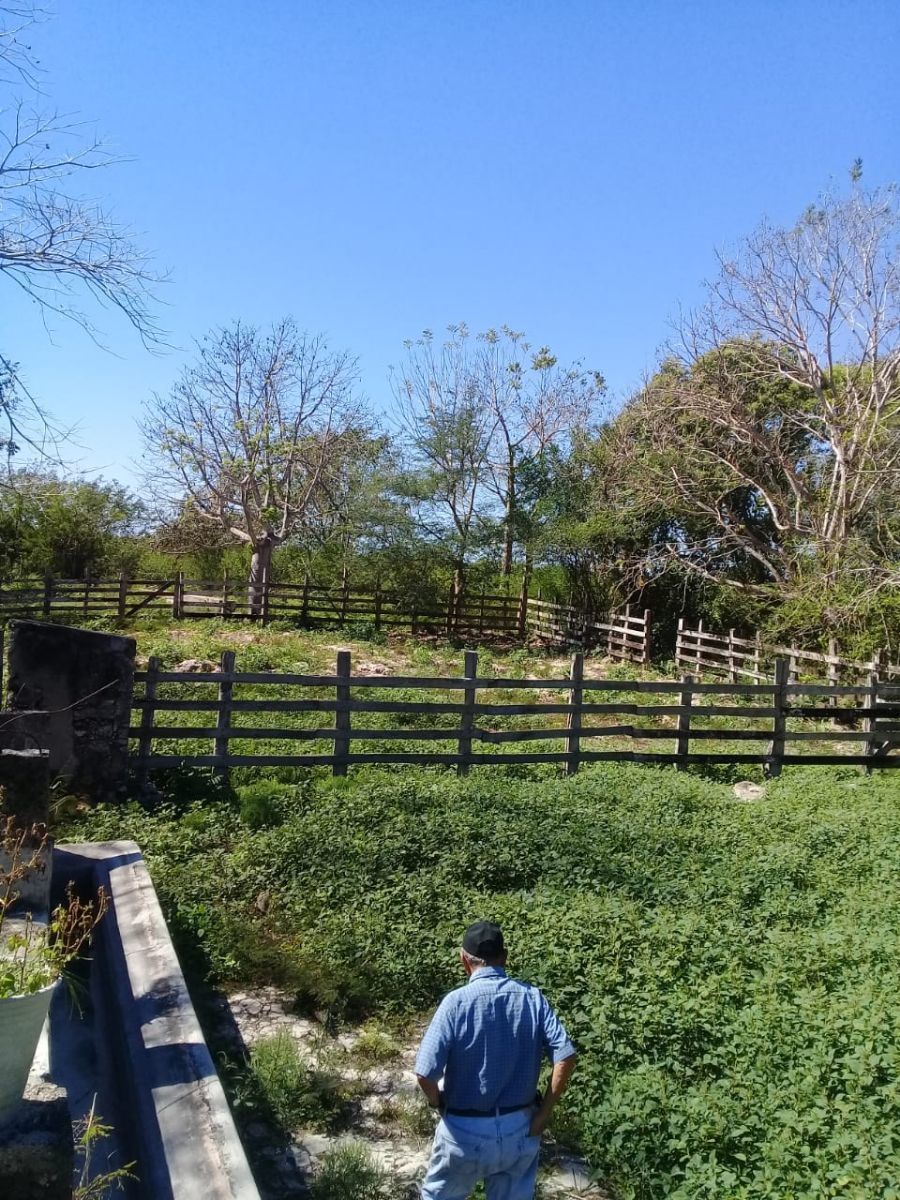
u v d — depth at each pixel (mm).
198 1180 3447
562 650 31375
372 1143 4711
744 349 27438
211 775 10734
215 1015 5875
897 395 24688
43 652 9812
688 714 13008
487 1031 3641
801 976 5695
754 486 27547
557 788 10875
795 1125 4129
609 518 30141
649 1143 4328
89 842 7871
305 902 7281
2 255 9836
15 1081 3840
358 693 17078
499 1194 3688
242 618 30375
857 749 15797
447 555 34531
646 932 6215
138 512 39031
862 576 22281
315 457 35469
